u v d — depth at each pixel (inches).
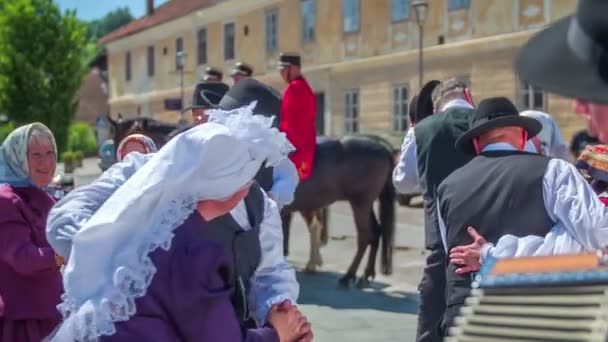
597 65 57.0
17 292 136.5
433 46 844.0
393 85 906.7
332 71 1010.7
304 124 305.7
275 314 97.8
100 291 85.7
